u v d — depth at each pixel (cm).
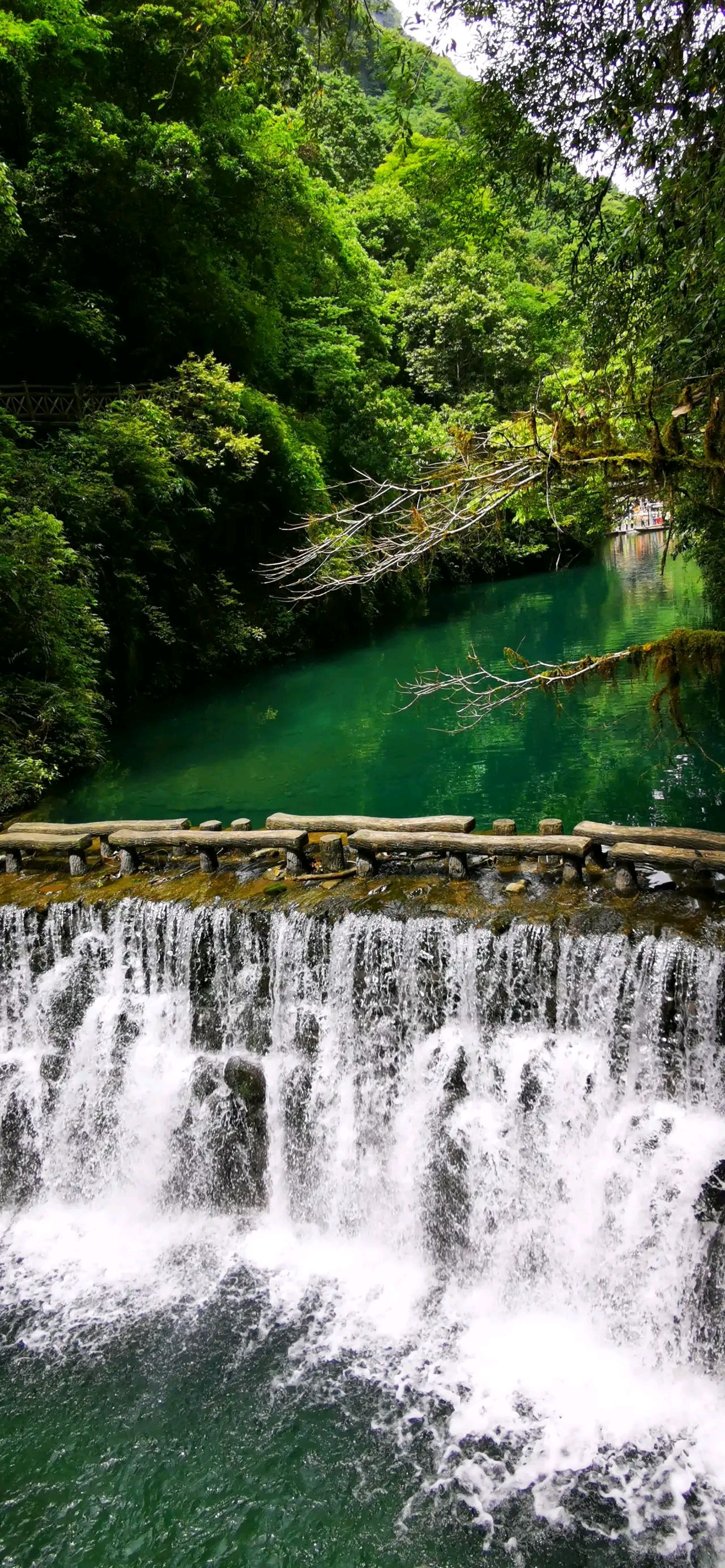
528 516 804
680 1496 552
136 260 2161
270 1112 808
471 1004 750
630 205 736
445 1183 735
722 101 604
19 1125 884
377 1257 767
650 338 776
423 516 692
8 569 1322
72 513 1652
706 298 645
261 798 1366
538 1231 704
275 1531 546
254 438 2072
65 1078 883
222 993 847
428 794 1330
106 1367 668
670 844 760
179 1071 844
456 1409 618
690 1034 664
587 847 784
